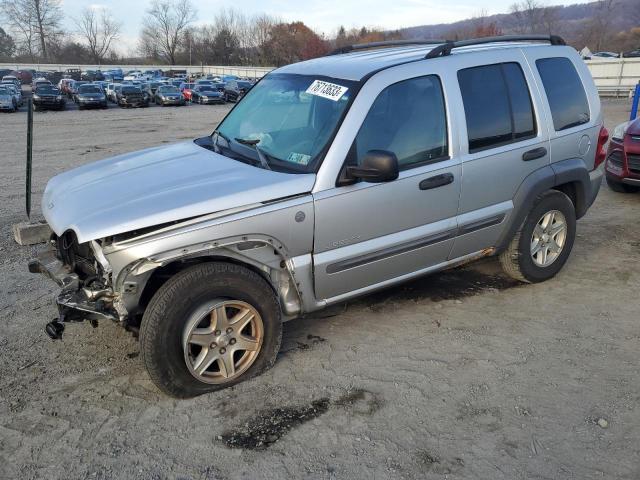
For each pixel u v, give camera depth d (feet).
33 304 14.90
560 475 8.85
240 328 10.92
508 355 12.28
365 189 11.53
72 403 10.73
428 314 14.20
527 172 14.28
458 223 13.21
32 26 328.29
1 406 10.62
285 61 298.35
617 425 9.98
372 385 11.23
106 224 9.71
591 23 259.39
